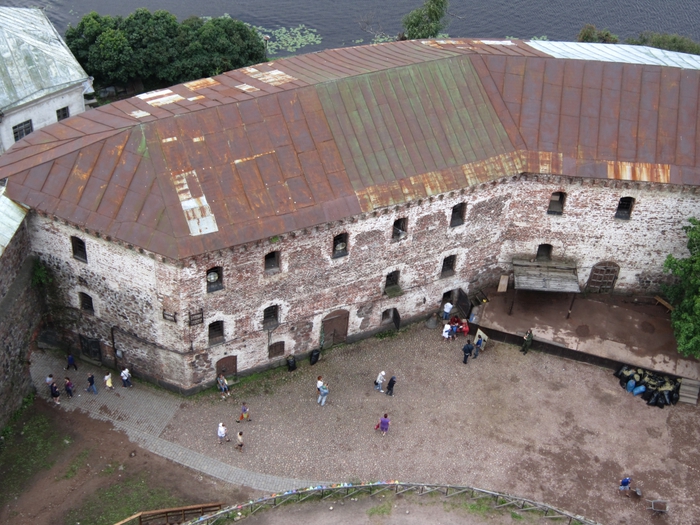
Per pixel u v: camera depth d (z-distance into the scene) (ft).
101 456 144.87
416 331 175.01
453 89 164.14
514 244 175.22
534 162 161.48
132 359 157.07
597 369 169.58
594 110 165.89
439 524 131.34
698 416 161.68
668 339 172.45
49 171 140.97
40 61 192.34
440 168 155.94
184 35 239.30
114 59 231.71
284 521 130.11
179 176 138.10
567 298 179.93
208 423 152.35
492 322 172.96
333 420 154.92
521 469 149.18
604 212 168.14
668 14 322.14
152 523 133.59
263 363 161.48
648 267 176.86
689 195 164.25
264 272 146.82
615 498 145.79
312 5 319.06
